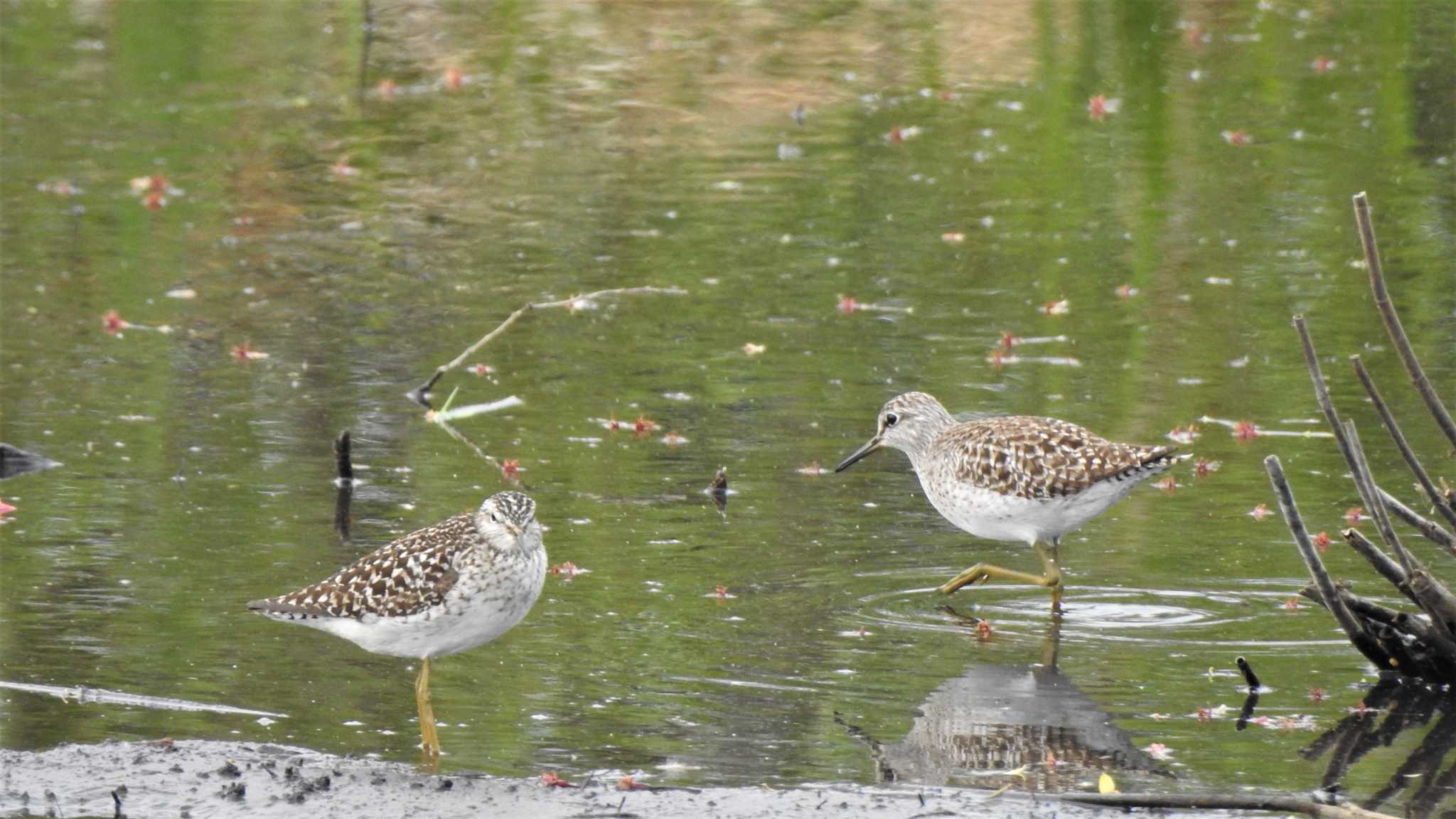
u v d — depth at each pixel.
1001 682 9.98
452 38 28.70
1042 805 8.33
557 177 22.72
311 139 24.30
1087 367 15.93
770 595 11.33
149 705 9.60
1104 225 20.39
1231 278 18.45
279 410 15.09
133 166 22.94
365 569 9.48
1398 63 26.28
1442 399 14.73
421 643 9.45
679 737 9.20
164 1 30.22
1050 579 11.32
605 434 14.53
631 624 10.80
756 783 8.64
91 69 26.97
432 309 17.97
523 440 14.38
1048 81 26.34
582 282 18.81
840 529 12.56
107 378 15.90
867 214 21.05
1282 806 8.15
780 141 24.16
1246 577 11.55
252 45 28.23
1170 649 10.48
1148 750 9.05
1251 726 9.36
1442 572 11.34
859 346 16.69
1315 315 17.17
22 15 29.39
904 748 9.07
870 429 14.60
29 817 8.26
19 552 11.86
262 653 10.41
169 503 12.85
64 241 20.09
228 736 9.23
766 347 16.69
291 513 12.66
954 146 23.75
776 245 19.95
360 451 14.11
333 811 8.28
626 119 25.27
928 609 11.17
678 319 17.56
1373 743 9.13
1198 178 22.08
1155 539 12.23
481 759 8.94
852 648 10.49
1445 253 18.95
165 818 8.23
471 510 12.27
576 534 12.33
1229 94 25.42
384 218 21.16
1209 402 14.91
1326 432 14.11
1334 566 11.60
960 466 11.90
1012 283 18.53
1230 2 29.55
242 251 19.92
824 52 28.05
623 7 29.95
